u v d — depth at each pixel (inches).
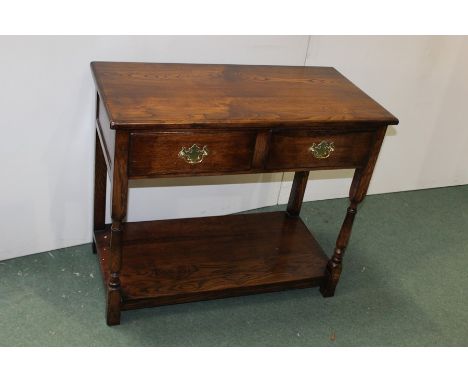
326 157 71.5
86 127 80.1
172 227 89.7
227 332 76.8
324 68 86.0
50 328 73.5
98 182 81.7
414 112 109.5
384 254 98.3
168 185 93.0
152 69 75.5
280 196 107.2
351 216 78.9
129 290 75.3
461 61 106.3
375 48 97.6
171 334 75.2
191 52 82.4
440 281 93.2
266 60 89.1
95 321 75.6
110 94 65.7
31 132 76.4
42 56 71.9
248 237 90.0
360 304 85.4
